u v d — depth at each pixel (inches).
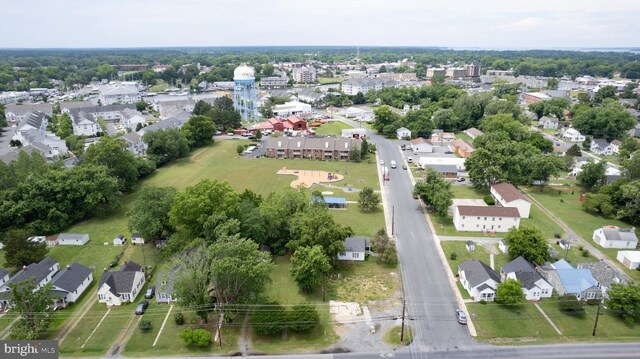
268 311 2625.5
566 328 2615.7
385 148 7096.5
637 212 4060.0
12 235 3341.5
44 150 5954.7
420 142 6786.4
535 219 4239.7
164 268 3191.4
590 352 2402.8
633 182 4138.8
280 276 3201.3
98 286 3038.9
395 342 2500.0
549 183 5378.9
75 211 4197.8
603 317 2714.1
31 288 2519.7
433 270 3289.9
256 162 6245.1
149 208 3646.7
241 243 2748.5
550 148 6451.8
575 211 4463.6
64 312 2822.3
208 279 2839.6
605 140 6988.2
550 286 2908.5
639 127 7829.7
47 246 3732.8
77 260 3499.0
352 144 6382.9
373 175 5634.8
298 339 2536.9
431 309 2807.6
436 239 3806.6
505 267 3198.8
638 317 2682.1
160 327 2662.4
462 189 5142.7
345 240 3501.5
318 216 3380.9
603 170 4938.5
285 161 6314.0
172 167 6013.8
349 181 5383.9
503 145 5334.6
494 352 2413.9
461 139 7327.8
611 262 3412.9
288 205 3708.2
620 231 3686.0
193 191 3484.3
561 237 3838.6
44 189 3996.1
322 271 3021.7
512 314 2751.0
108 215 4409.5
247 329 2630.4
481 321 2684.5
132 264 3196.4
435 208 4308.6
